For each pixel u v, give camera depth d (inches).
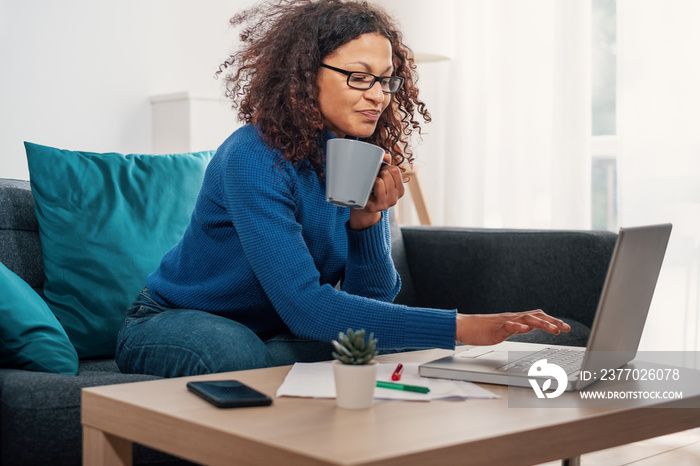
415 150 135.4
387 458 28.3
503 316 45.0
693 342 105.3
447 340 45.7
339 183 43.6
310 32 54.2
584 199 115.8
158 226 71.8
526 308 81.0
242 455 31.0
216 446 32.2
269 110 54.2
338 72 53.8
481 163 128.2
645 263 44.3
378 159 43.6
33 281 68.7
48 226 67.7
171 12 113.6
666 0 107.3
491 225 128.4
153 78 111.7
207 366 49.6
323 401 37.2
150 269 69.9
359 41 53.9
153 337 53.4
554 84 117.9
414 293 88.7
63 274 67.1
